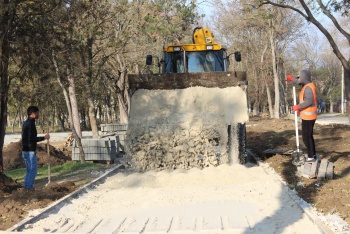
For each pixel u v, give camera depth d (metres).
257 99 52.75
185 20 27.80
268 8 26.33
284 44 39.84
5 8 9.52
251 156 14.03
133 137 11.26
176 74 11.92
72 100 20.19
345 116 48.19
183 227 6.45
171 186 9.70
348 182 8.66
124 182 10.01
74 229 6.60
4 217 7.30
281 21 35.28
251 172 10.73
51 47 11.31
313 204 7.29
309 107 9.56
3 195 9.37
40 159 16.94
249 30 40.72
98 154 15.26
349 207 6.85
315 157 9.77
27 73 11.55
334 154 12.35
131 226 6.65
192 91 11.78
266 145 16.86
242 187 9.23
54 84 15.62
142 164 11.13
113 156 15.34
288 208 7.38
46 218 7.21
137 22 24.72
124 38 22.84
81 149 15.38
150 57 13.62
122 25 24.59
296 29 37.75
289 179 9.64
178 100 11.76
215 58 13.96
